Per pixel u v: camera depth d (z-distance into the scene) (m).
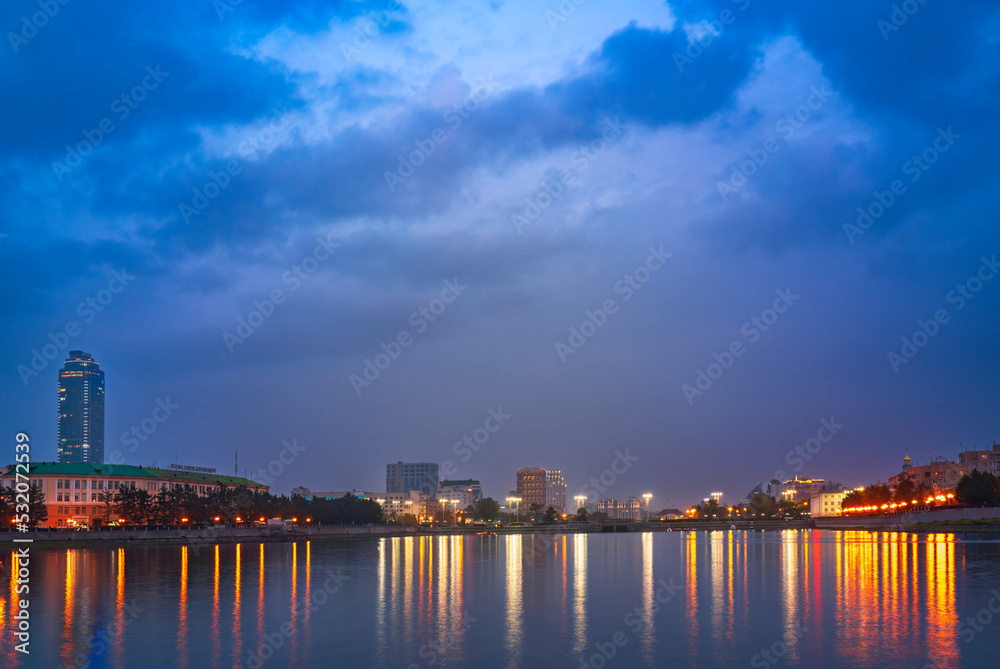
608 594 70.31
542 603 64.56
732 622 53.44
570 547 170.75
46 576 92.75
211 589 76.62
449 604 64.25
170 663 42.69
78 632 51.50
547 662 42.50
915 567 90.25
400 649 45.81
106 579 88.19
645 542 198.62
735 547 152.12
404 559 125.31
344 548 171.25
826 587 72.06
